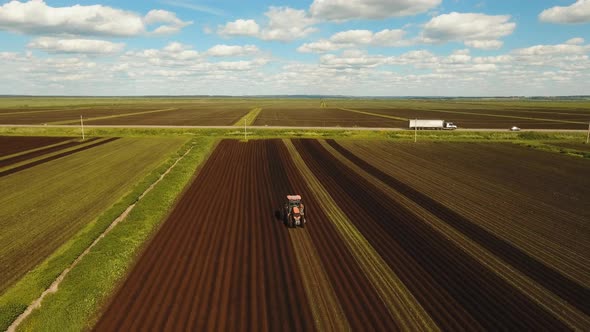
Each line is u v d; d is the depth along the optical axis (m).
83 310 16.05
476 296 17.77
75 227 25.84
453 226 27.09
